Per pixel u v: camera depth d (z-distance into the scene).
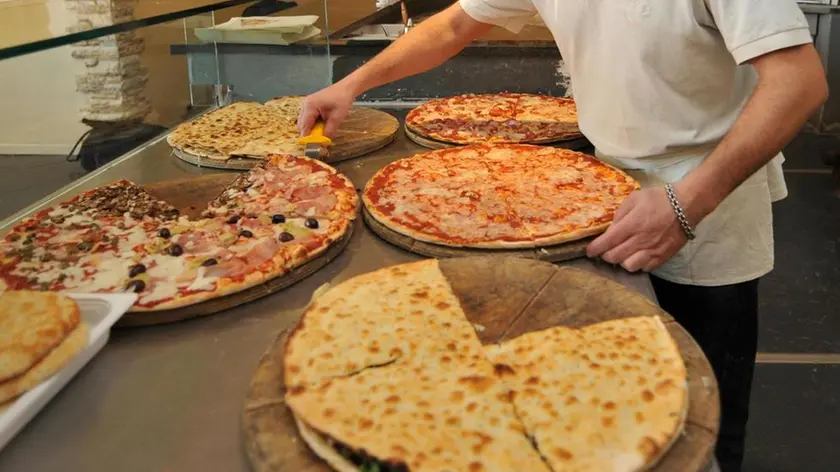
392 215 1.37
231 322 1.04
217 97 2.26
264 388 0.84
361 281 1.07
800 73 1.12
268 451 0.74
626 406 0.79
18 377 0.81
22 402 0.79
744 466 2.01
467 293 1.05
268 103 2.22
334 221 1.33
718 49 1.30
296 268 1.17
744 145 1.12
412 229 1.29
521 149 1.78
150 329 1.03
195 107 2.23
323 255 1.22
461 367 0.87
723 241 1.47
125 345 0.99
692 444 0.74
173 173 1.71
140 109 1.96
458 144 1.84
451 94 2.42
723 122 1.38
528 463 0.72
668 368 0.84
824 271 2.95
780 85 1.12
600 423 0.76
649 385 0.82
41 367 0.83
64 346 0.87
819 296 2.79
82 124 1.90
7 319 0.88
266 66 2.24
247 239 1.28
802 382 2.34
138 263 1.19
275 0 2.30
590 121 1.54
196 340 1.00
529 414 0.79
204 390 0.88
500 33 2.57
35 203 1.54
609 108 1.46
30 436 0.80
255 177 1.60
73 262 1.21
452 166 1.68
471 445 0.74
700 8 1.26
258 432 0.77
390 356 0.89
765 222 1.50
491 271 1.10
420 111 2.13
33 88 1.85
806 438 2.11
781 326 2.62
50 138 1.88
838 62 4.02
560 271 1.09
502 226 1.31
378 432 0.75
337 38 2.46
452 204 1.43
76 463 0.76
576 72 1.51
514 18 1.78
